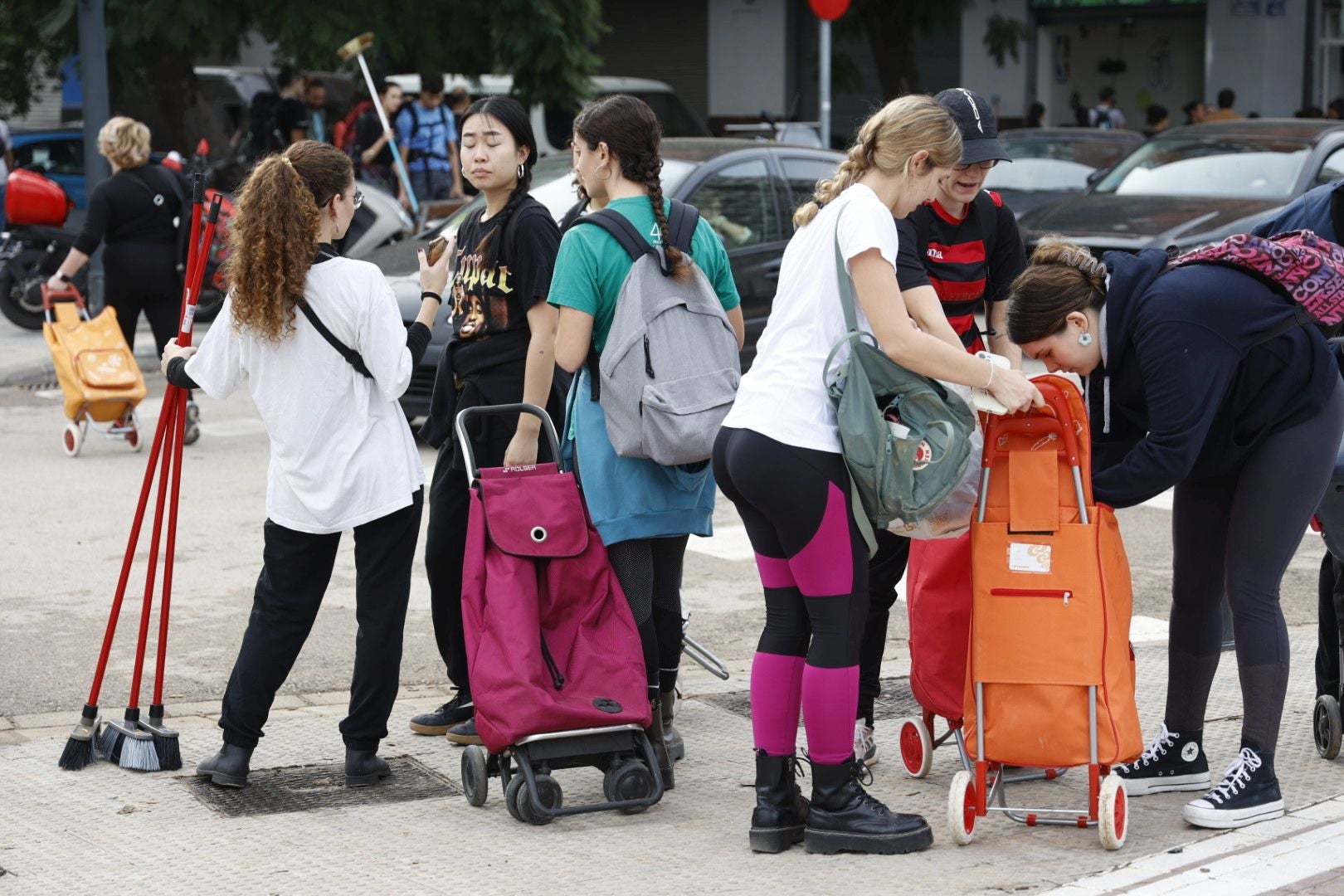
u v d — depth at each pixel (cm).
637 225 563
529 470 560
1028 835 523
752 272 1304
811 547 492
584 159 574
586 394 571
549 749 531
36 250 1956
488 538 548
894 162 489
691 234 588
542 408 578
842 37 3112
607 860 502
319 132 2262
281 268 546
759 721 514
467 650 542
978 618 508
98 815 545
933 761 609
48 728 643
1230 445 529
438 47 2223
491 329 613
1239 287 507
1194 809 529
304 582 572
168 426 605
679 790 576
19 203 1190
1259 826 525
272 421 562
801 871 490
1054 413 495
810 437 484
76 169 2369
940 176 494
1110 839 500
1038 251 530
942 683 558
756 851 508
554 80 2283
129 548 603
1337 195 632
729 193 1313
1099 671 498
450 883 482
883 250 479
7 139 2258
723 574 935
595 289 559
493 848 514
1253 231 657
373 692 574
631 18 3888
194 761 604
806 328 490
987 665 507
